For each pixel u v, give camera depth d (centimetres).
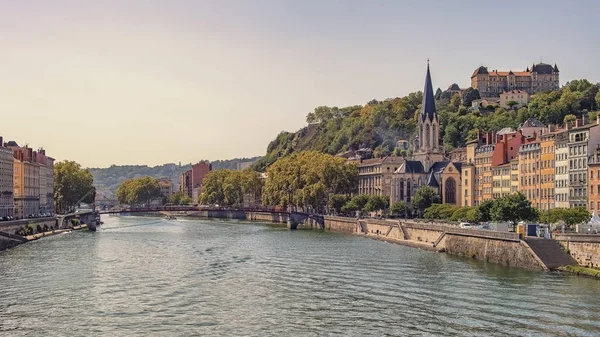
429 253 16075
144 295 10562
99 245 18550
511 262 13425
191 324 8750
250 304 9862
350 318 8962
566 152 19262
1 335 8269
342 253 16138
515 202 15962
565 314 9038
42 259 14962
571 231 14825
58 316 9181
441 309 9388
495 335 8138
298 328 8512
